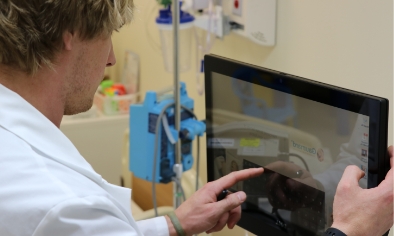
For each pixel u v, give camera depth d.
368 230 0.88
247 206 1.24
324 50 1.39
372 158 0.92
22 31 0.83
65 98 0.92
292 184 1.11
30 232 0.76
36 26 0.84
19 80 0.87
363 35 1.27
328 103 0.97
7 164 0.80
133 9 1.01
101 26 0.89
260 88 1.11
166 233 1.18
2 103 0.84
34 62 0.85
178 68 1.44
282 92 1.06
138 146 1.53
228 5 1.64
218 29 1.66
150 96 1.48
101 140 2.54
